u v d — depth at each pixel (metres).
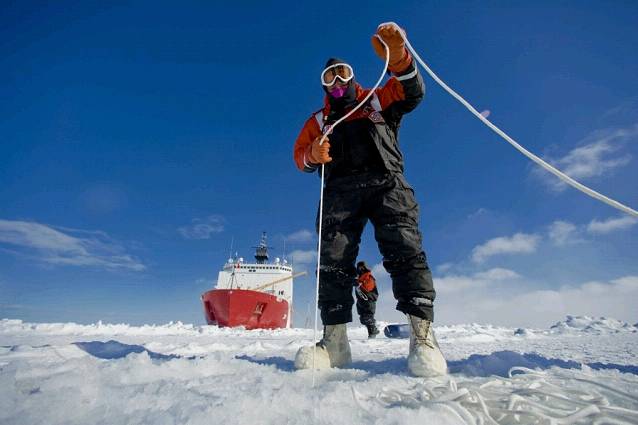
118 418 0.86
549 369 1.61
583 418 0.85
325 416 0.88
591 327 9.13
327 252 2.01
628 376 1.44
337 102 2.14
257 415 0.88
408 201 1.99
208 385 1.24
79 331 7.38
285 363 2.12
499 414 0.89
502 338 6.24
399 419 0.82
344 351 1.96
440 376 1.54
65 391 1.05
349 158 2.08
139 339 5.15
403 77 1.95
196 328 9.33
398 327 6.77
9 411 0.88
